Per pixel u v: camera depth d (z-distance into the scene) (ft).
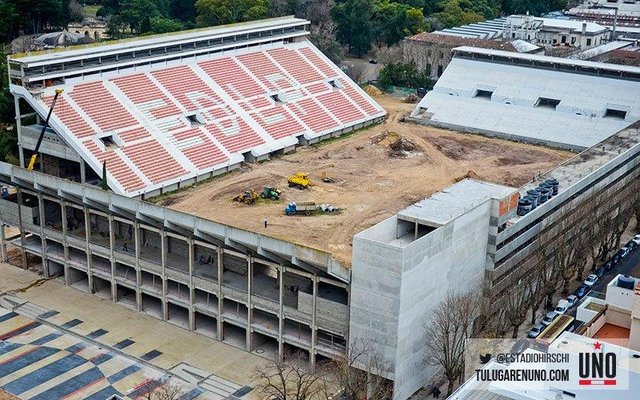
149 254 483.51
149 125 618.03
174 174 586.45
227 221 515.50
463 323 391.24
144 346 439.22
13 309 474.08
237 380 409.49
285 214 532.32
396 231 401.49
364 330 378.73
